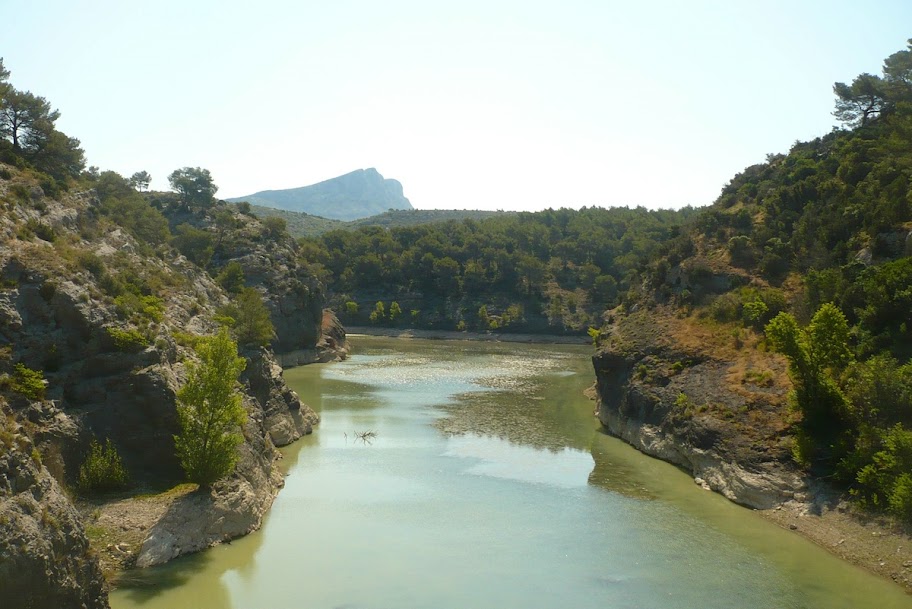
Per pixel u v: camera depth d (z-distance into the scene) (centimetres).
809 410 4931
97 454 4016
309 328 12488
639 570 3772
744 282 7556
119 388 4353
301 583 3525
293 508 4634
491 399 8838
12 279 4347
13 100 7319
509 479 5381
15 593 2425
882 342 5178
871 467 4188
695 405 5878
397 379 10419
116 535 3584
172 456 4381
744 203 9869
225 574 3594
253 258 12156
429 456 6009
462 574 3691
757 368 6000
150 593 3319
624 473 5566
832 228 7350
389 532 4253
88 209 6731
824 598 3456
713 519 4544
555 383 10300
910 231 6144
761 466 4881
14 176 6022
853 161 8219
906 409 4478
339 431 6875
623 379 7206
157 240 9406
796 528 4316
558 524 4444
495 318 18762
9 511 2506
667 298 8206
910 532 3825
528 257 19938
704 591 3534
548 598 3438
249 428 5000
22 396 3850
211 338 4381
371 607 3309
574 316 18700
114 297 5034
